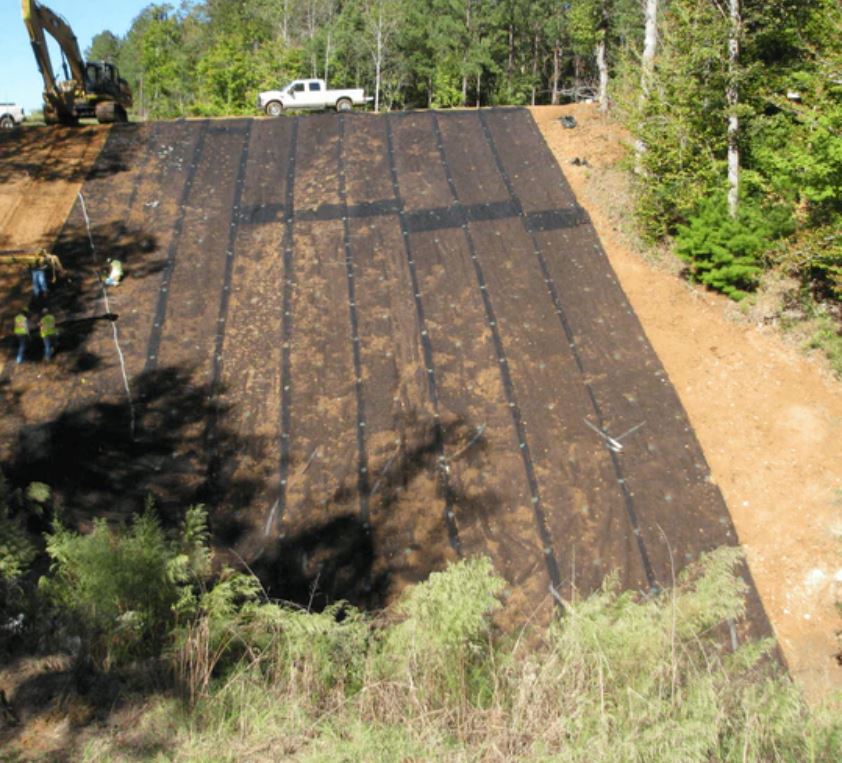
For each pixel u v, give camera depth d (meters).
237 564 10.88
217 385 13.44
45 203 17.45
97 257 15.97
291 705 5.44
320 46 45.78
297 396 13.23
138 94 67.38
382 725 5.03
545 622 10.31
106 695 5.72
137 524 7.89
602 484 12.03
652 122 17.58
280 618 6.68
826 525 11.85
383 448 12.43
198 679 5.93
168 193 17.83
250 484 11.95
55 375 13.47
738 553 6.95
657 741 4.26
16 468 11.88
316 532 11.30
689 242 15.98
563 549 11.18
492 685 5.68
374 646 6.48
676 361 14.47
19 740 5.21
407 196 17.50
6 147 19.84
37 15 20.34
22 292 15.12
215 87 41.34
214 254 16.08
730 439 13.12
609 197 17.89
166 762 4.82
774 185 16.97
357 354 13.95
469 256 16.00
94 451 12.23
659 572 11.02
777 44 18.42
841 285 15.34
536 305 15.08
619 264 16.47
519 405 13.13
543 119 21.45
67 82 21.45
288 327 14.46
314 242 16.28
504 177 18.30
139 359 13.84
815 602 10.95
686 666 5.56
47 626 6.59
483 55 46.16
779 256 15.67
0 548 7.82
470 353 14.02
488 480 12.00
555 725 4.67
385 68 47.31
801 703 5.18
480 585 6.19
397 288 15.23
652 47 19.14
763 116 17.50
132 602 6.84
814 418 13.59
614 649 5.49
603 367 13.99
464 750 4.55
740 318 15.58
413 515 11.53
